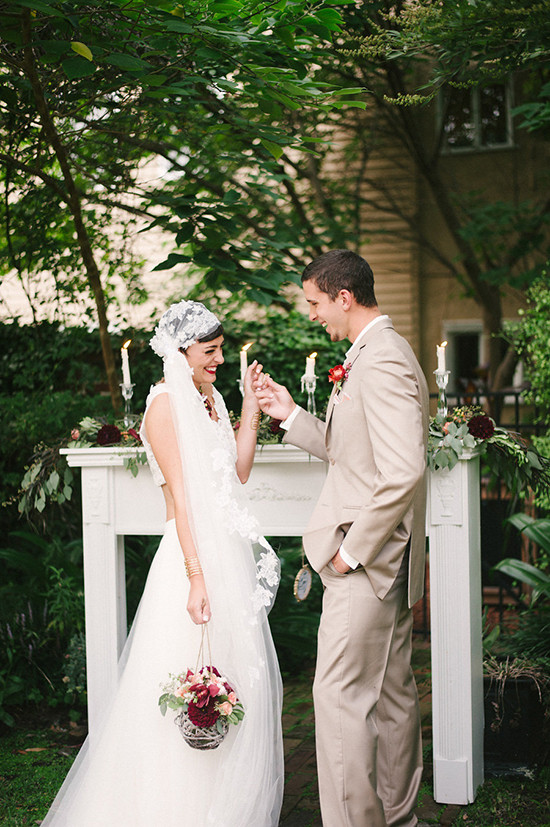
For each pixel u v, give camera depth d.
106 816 2.57
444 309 11.24
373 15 4.59
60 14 2.72
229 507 2.63
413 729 2.69
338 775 2.43
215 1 3.13
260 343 5.84
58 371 5.64
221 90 3.54
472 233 8.73
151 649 2.61
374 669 2.51
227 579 2.61
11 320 5.75
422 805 2.98
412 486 2.32
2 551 4.38
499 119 10.37
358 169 9.54
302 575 2.65
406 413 2.37
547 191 10.21
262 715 2.58
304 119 6.77
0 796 3.13
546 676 3.22
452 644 2.96
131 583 4.64
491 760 3.24
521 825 2.81
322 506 2.60
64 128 4.30
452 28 3.32
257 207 7.03
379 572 2.47
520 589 5.29
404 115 7.89
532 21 3.17
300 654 4.58
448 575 2.96
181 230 4.01
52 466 3.53
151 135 4.64
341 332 2.63
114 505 3.28
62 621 4.08
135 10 3.03
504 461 3.27
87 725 3.83
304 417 2.91
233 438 2.84
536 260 9.84
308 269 2.63
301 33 3.78
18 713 3.96
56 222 4.88
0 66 3.96
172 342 2.69
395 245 10.97
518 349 5.01
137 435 3.16
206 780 2.51
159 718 2.55
